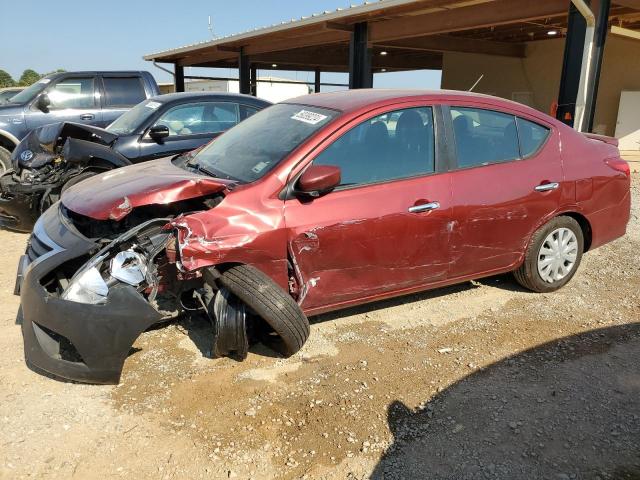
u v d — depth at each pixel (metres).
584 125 9.02
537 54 16.09
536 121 4.52
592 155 4.74
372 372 3.51
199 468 2.67
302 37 14.91
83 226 3.79
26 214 6.20
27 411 3.06
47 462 2.69
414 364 3.62
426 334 4.03
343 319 4.26
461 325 4.18
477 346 3.86
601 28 8.70
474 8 10.16
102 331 3.08
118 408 3.12
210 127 7.49
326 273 3.65
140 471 2.64
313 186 3.40
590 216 4.74
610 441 2.86
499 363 3.63
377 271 3.83
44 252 3.48
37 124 8.79
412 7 10.41
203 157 4.37
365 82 12.70
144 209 3.86
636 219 7.31
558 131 4.62
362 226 3.65
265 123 4.33
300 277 3.57
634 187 9.63
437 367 3.58
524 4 9.44
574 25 8.71
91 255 3.46
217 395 3.25
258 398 3.22
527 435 2.91
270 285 3.31
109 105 9.35
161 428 2.95
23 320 3.26
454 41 15.12
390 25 11.88
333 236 3.58
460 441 2.86
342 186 3.69
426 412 3.11
